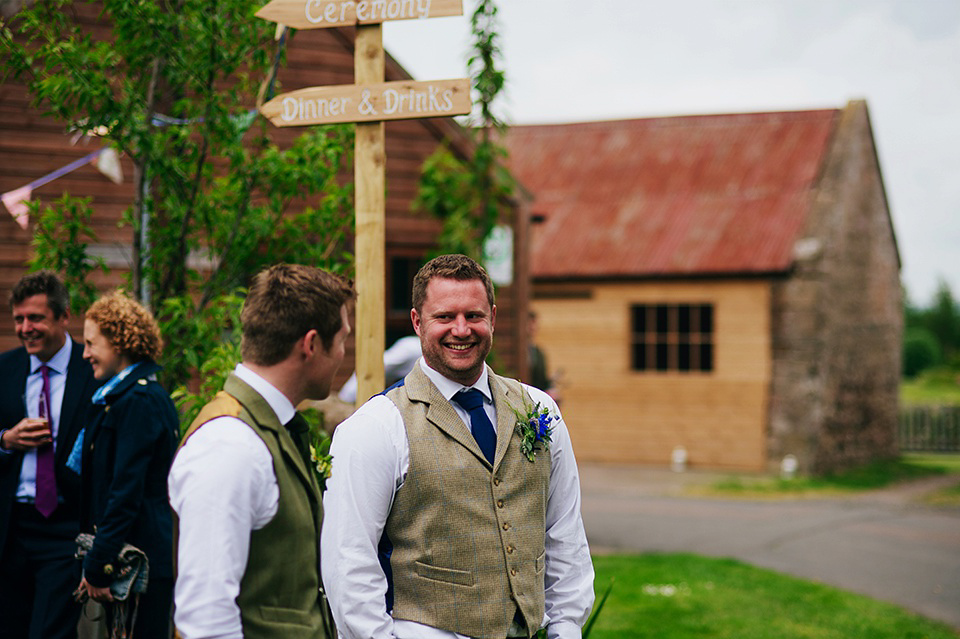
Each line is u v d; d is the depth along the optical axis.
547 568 2.83
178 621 2.05
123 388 3.58
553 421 2.82
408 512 2.63
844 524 10.34
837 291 15.43
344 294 2.37
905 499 12.62
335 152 4.54
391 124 8.86
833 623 6.07
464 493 2.63
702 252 15.29
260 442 2.18
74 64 4.23
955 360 34.00
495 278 9.48
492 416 2.76
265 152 4.55
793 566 8.17
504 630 2.60
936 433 18.64
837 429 15.39
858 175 16.56
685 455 15.35
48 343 4.05
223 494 2.08
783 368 14.84
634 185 16.97
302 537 2.25
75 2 6.11
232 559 2.07
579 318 15.99
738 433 15.05
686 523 10.37
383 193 3.88
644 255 15.60
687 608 6.32
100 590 3.42
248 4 4.36
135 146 4.45
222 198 4.58
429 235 8.98
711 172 16.66
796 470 14.66
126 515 3.43
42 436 3.93
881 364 17.77
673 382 15.47
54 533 3.96
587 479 14.01
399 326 8.98
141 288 4.62
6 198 5.79
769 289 14.91
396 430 2.65
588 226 16.45
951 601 6.99
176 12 4.45
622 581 7.15
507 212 9.54
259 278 2.34
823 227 15.02
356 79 3.87
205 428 2.16
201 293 4.90
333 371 2.37
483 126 7.08
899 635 5.85
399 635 2.57
